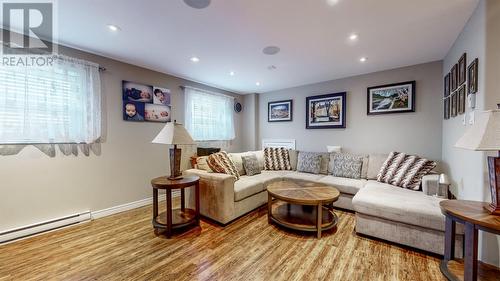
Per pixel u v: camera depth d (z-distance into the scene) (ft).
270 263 5.95
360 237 7.42
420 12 6.12
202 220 8.89
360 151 12.35
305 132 14.62
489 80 5.38
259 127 17.11
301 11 6.06
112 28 7.04
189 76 12.50
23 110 7.27
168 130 8.01
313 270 5.64
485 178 5.57
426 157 10.39
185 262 5.99
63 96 8.12
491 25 5.34
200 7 5.87
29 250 6.59
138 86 10.68
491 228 3.99
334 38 7.75
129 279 5.29
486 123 4.31
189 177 8.41
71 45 8.29
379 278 5.31
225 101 15.69
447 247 5.42
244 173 12.08
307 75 12.35
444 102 9.46
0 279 5.29
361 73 11.98
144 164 10.96
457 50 7.72
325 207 9.43
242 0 5.54
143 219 9.06
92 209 9.11
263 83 14.15
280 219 8.23
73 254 6.38
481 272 4.99
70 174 8.50
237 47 8.54
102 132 9.43
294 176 11.64
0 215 7.02
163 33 7.38
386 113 11.42
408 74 10.77
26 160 7.50
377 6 5.82
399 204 6.75
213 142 15.01
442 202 5.27
